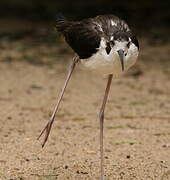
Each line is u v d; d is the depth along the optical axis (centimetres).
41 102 1429
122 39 869
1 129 1191
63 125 1236
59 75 1738
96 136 1157
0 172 938
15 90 1546
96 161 1000
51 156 1024
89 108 1382
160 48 2120
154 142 1123
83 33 920
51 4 2805
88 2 2772
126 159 1015
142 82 1670
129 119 1292
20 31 2369
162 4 2667
